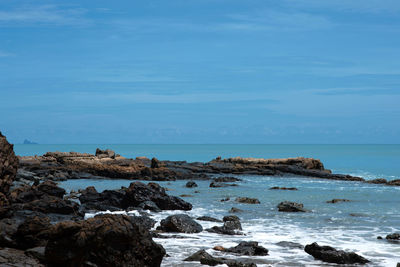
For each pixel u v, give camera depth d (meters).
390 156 156.50
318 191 41.00
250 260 14.33
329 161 121.19
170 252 15.19
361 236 19.23
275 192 39.44
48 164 58.84
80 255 10.60
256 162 66.56
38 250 11.83
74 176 52.47
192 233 19.09
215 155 173.38
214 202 31.56
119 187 42.53
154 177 52.47
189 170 60.12
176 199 27.55
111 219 10.95
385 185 48.81
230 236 18.61
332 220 23.80
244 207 28.98
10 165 18.03
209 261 13.38
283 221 23.31
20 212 18.12
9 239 12.79
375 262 14.41
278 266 13.62
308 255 15.17
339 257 14.18
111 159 64.50
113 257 10.65
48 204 19.92
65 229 10.66
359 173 77.06
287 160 65.00
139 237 11.14
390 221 23.62
